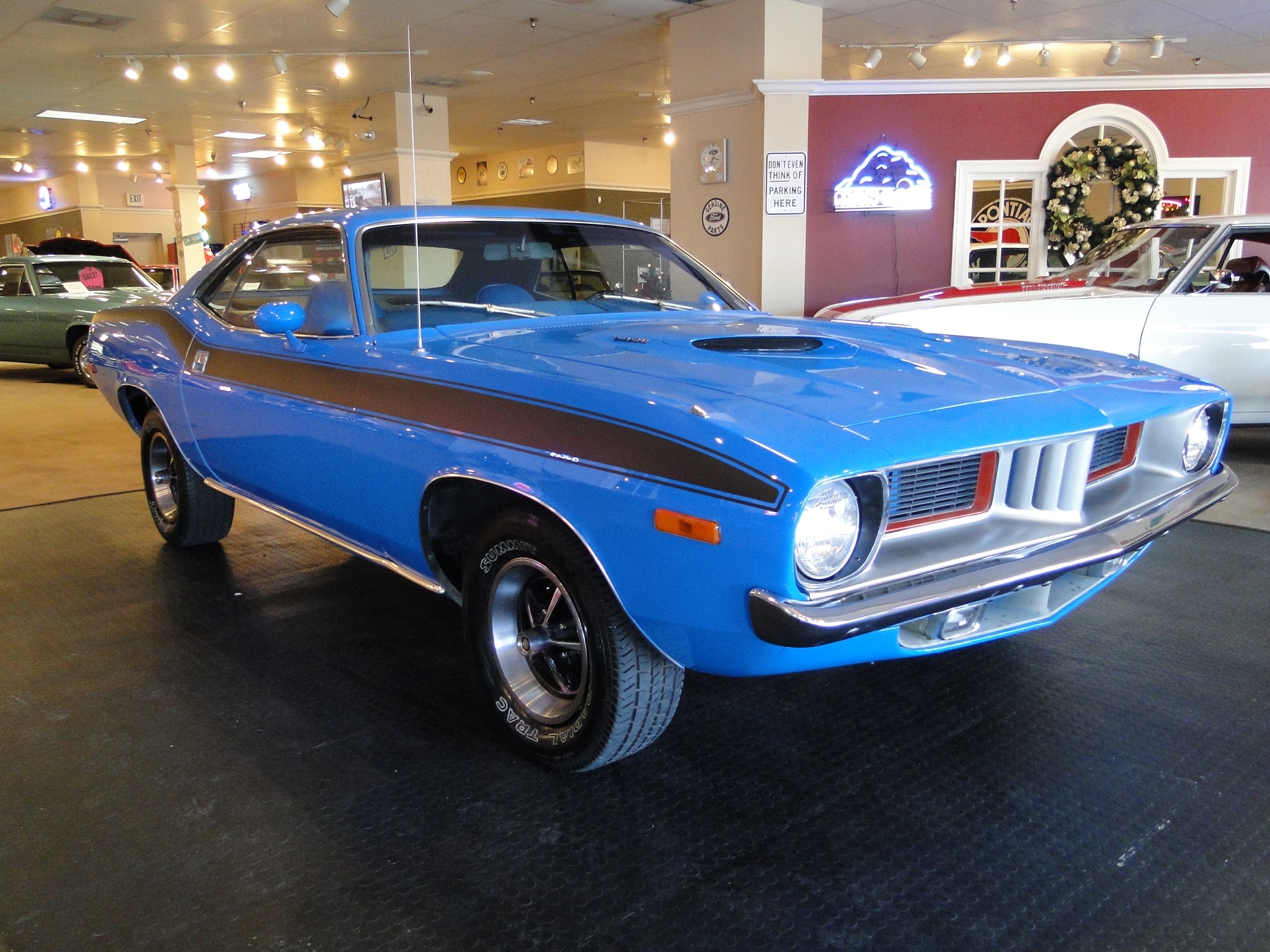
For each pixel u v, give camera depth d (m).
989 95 8.77
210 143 17.28
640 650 2.00
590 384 1.99
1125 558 2.32
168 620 3.23
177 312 3.56
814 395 1.92
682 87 9.08
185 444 3.49
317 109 13.93
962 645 2.05
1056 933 1.67
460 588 2.53
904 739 2.39
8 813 2.09
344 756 2.32
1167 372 2.54
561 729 2.18
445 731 2.45
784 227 8.56
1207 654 2.86
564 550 2.00
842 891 1.79
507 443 2.07
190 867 1.89
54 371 11.35
